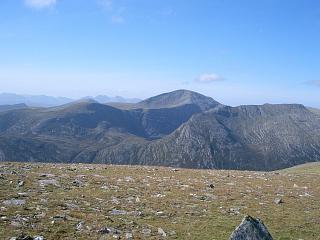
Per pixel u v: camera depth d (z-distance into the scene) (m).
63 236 23.77
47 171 49.09
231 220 31.94
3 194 32.53
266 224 32.34
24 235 22.70
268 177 60.66
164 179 49.78
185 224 29.92
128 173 53.50
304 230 31.47
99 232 25.36
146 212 32.31
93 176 47.66
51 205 30.64
